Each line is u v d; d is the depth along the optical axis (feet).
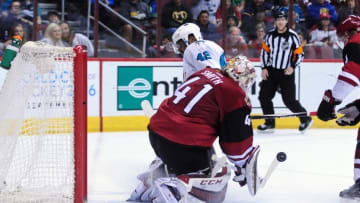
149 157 31.37
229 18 46.34
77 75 18.62
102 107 41.73
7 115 19.13
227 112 17.92
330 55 47.37
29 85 18.90
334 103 20.49
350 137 39.42
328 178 26.11
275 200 21.76
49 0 43.29
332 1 47.06
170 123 18.28
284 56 40.09
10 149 19.08
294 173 27.14
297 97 44.73
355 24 20.45
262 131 41.19
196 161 18.30
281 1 46.78
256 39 46.96
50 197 18.83
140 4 44.93
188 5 45.52
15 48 21.59
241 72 18.11
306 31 47.01
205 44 21.59
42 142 18.99
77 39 43.60
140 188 20.93
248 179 18.30
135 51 45.37
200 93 18.15
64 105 18.80
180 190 17.93
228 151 18.19
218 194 19.06
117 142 36.55
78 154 18.83
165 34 45.29
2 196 18.76
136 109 42.55
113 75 41.86
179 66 43.29
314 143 36.70
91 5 44.11
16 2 42.09
